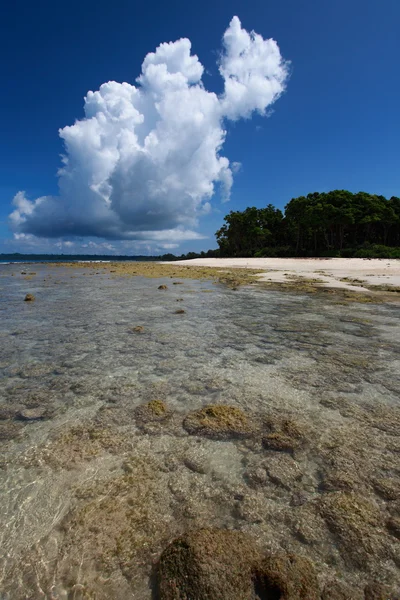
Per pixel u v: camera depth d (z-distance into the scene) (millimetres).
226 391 5645
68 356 7480
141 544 2758
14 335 9219
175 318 11430
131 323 10672
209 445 4133
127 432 4434
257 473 3613
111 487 3410
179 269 40656
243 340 8703
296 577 2408
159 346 8195
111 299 15781
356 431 4387
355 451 3963
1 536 2848
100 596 2361
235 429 4453
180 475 3592
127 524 2949
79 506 3160
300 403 5184
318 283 22922
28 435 4379
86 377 6297
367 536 2803
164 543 2764
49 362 7105
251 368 6699
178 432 4426
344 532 2842
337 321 10930
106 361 7152
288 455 3918
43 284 23266
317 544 2734
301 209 70000
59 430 4492
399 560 2596
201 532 2762
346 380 6062
